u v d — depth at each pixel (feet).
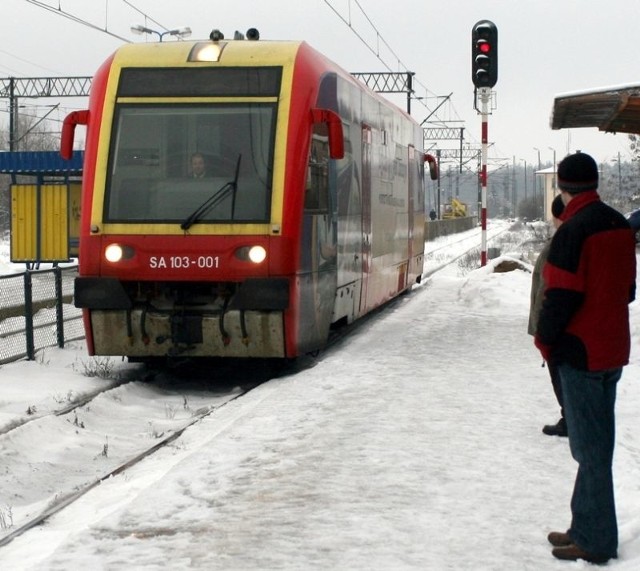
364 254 53.98
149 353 40.52
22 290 45.80
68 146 41.98
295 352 40.40
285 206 39.45
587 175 18.37
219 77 40.93
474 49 78.33
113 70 41.68
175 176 40.11
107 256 39.83
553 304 18.07
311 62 42.50
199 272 39.29
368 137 54.90
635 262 18.85
